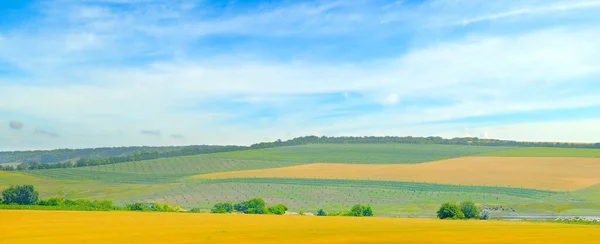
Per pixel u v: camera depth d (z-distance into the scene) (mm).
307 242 53750
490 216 120000
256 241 54281
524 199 147625
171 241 54250
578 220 99688
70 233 62375
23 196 139625
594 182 163750
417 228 72250
